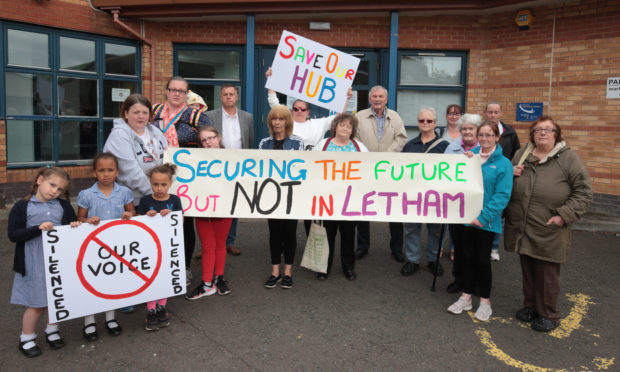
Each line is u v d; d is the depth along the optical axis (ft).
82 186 26.53
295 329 12.11
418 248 16.24
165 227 11.85
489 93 27.84
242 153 13.83
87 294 10.96
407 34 27.84
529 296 12.80
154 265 11.73
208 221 13.87
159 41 28.22
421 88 28.48
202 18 27.68
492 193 13.02
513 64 26.71
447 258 18.39
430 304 13.89
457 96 28.73
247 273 16.31
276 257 14.78
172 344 11.25
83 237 10.83
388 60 28.30
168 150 13.70
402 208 13.87
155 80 28.45
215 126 17.07
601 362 10.71
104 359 10.53
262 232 21.67
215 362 10.46
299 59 16.35
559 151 12.01
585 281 15.96
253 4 26.14
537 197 12.05
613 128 23.72
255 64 28.63
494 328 12.38
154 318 11.94
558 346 11.44
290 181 13.99
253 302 13.82
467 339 11.73
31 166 24.63
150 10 26.35
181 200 13.74
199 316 12.82
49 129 25.36
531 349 11.27
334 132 15.05
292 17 27.89
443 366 10.44
